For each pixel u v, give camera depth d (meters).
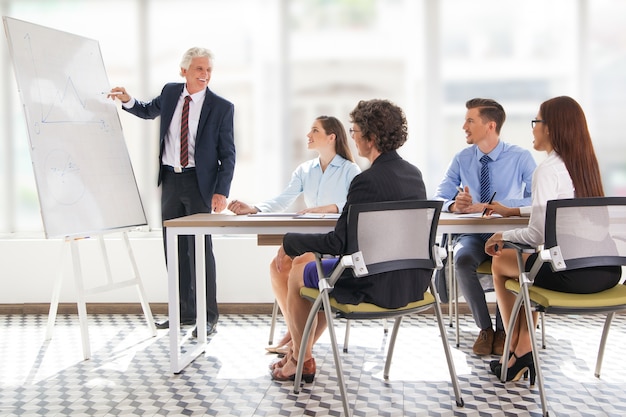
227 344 4.00
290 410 2.91
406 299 2.79
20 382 3.33
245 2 4.93
